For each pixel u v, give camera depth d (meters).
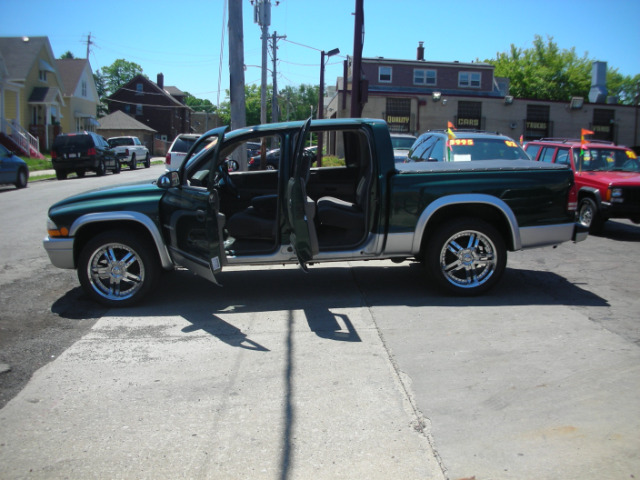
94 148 25.36
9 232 10.59
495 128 35.94
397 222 5.68
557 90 55.22
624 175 10.76
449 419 3.42
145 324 5.29
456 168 5.80
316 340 4.75
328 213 5.89
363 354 4.43
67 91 45.41
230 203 6.65
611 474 2.86
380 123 5.71
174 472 2.95
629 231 11.25
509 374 4.00
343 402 3.65
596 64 45.69
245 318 5.39
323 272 7.20
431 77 40.44
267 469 2.96
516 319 5.18
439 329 4.95
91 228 5.95
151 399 3.76
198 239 5.37
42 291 6.53
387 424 3.38
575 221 6.00
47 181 24.06
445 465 2.96
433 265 5.80
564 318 5.20
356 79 14.16
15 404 3.73
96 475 2.94
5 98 36.78
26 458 3.11
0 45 39.69
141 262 5.77
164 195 5.82
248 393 3.81
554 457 3.01
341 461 3.01
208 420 3.47
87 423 3.47
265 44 27.17
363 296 6.05
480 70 40.75
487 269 5.87
